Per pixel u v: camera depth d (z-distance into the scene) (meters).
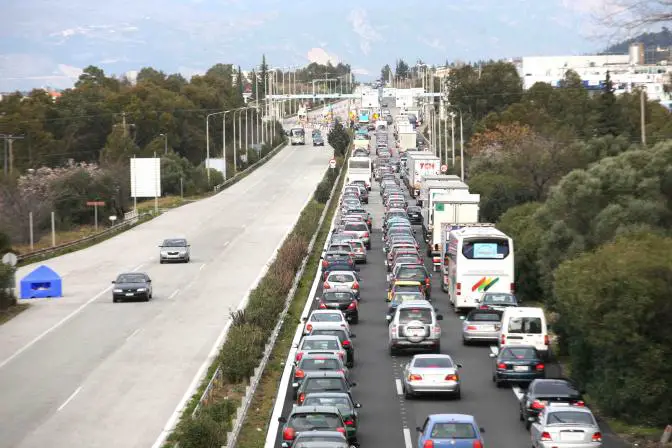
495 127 183.50
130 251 112.19
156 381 52.78
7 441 41.88
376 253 112.31
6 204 135.12
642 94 103.88
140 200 175.00
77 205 153.38
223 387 50.16
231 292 82.88
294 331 66.31
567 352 57.12
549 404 36.66
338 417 34.28
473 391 48.84
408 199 171.62
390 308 68.00
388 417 43.41
